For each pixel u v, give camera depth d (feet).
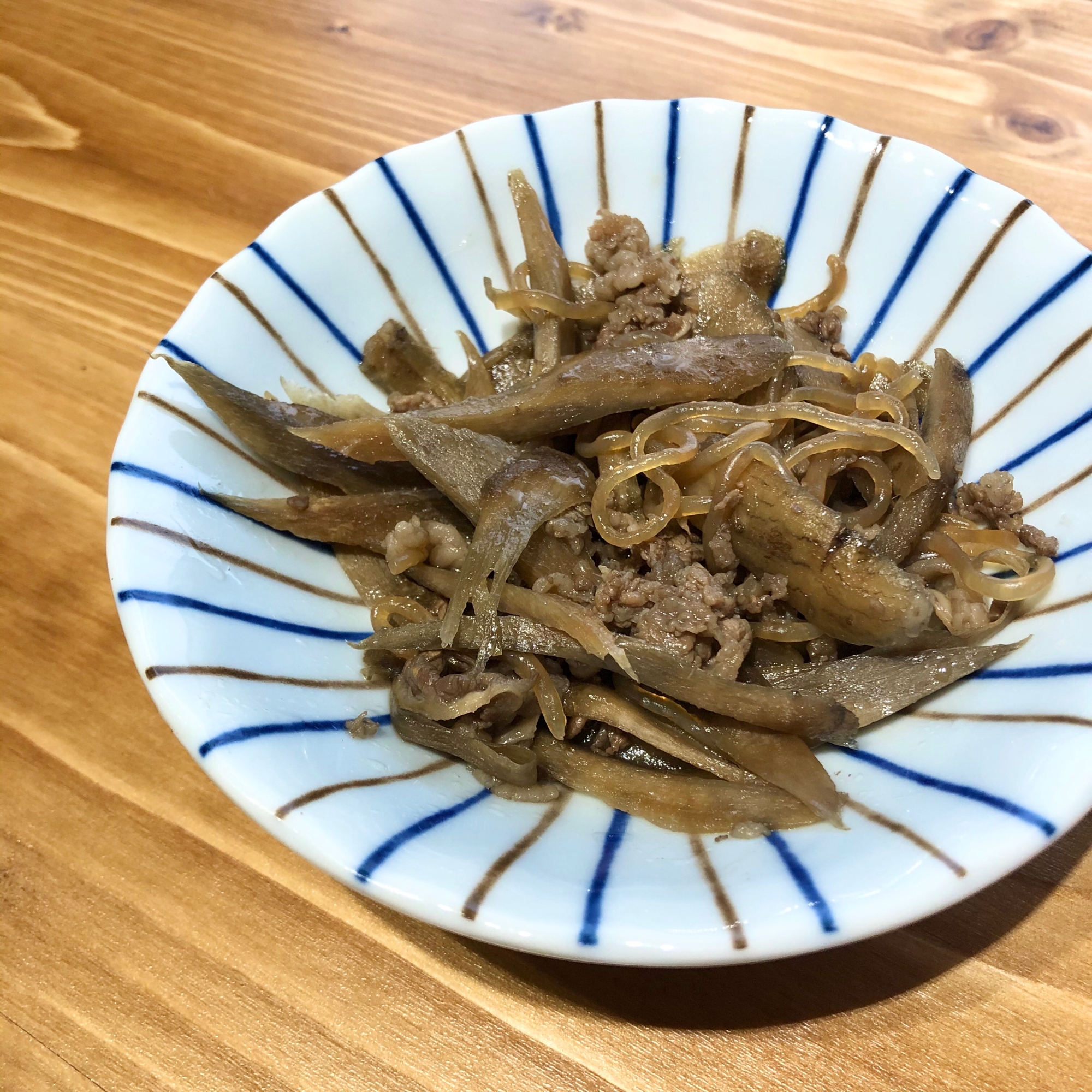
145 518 0.52
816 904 0.41
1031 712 0.47
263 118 0.83
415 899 0.43
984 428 0.58
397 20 0.87
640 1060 0.48
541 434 0.58
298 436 0.57
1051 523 0.54
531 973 0.50
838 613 0.52
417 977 0.50
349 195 0.64
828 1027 0.48
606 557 0.57
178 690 0.47
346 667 0.55
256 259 0.61
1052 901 0.49
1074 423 0.54
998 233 0.59
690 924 0.41
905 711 0.52
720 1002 0.48
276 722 0.49
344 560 0.59
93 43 0.90
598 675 0.55
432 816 0.47
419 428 0.56
